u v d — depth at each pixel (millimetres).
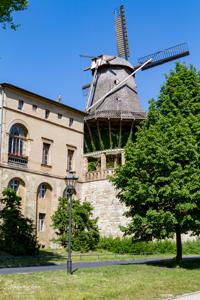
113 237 42125
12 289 13969
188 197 20906
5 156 38812
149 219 22000
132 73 57938
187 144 21766
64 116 46062
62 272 18531
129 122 52125
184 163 21969
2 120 39000
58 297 13039
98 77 57812
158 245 38781
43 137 43062
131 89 57375
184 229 22734
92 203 45188
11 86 39656
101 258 31625
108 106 54500
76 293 13797
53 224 38656
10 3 17844
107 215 43406
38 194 42156
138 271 19781
